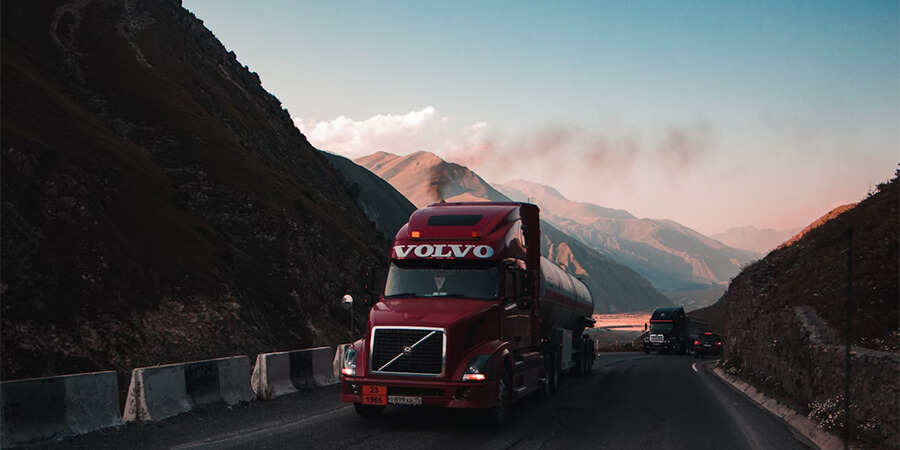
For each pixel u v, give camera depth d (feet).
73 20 210.38
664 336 189.98
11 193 84.58
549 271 65.67
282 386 54.24
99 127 132.26
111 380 37.99
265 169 177.37
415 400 39.70
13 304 71.72
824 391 47.44
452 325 40.16
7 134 92.58
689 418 48.39
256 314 113.60
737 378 84.23
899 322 49.78
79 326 75.56
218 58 270.46
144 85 185.57
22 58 157.99
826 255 76.48
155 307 88.94
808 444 38.22
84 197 94.22
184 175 153.99
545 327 66.08
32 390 32.68
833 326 54.44
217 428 37.96
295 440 35.06
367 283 46.50
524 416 48.34
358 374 40.65
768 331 74.64
